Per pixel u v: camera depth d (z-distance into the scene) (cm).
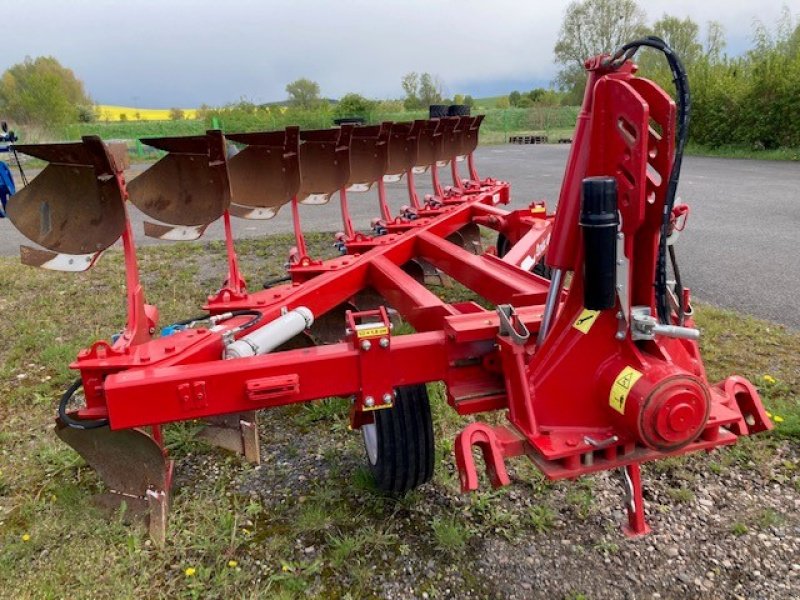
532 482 287
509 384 222
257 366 218
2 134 421
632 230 191
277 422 352
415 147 605
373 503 278
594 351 208
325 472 304
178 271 678
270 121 2805
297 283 361
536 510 269
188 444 326
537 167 1777
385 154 528
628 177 190
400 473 263
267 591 231
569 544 250
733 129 2031
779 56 1911
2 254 828
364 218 1069
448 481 290
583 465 204
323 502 277
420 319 291
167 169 315
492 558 245
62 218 254
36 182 251
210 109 3186
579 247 207
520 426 213
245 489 292
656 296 205
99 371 226
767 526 258
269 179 394
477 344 234
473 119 730
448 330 229
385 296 353
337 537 258
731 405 215
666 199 189
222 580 235
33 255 242
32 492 294
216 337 255
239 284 324
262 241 842
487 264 352
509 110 4284
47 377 415
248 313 289
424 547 252
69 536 259
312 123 2845
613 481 289
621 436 205
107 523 262
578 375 211
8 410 373
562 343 213
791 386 369
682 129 185
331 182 465
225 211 314
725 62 2150
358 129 503
